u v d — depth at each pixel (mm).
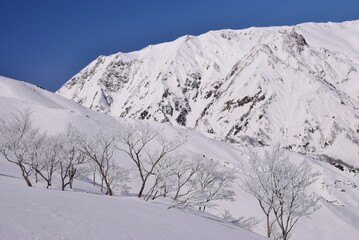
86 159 26594
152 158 21719
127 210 11000
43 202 9148
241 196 37188
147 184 34844
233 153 89875
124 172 29109
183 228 10039
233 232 13055
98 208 10055
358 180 96688
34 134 25875
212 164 22922
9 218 6699
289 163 19203
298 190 18625
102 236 6902
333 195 76500
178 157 21141
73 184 29797
